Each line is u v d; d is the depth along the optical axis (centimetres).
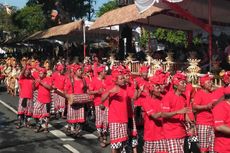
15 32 5528
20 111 1289
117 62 1688
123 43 2073
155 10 1400
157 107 736
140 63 1450
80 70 1136
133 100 876
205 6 1289
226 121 598
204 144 834
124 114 834
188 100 884
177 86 757
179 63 1251
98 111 1065
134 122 879
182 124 753
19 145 1069
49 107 1231
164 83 747
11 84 2319
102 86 1044
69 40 2969
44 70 1230
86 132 1214
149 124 755
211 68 1108
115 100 833
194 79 1032
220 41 1614
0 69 2600
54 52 3619
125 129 837
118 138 831
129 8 1702
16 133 1221
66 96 1133
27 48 5228
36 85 1252
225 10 1334
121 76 830
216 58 1158
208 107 805
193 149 938
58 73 1392
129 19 1562
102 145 1037
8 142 1103
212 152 814
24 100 1282
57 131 1241
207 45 1609
